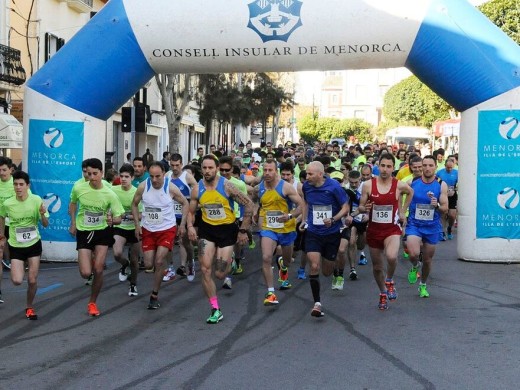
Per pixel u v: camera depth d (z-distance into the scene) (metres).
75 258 12.43
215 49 12.09
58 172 12.23
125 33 12.10
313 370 5.89
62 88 12.15
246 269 11.90
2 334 7.31
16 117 21.08
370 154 19.52
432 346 6.68
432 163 8.95
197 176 12.27
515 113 11.70
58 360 6.29
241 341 6.96
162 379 5.68
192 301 9.11
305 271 11.67
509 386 5.40
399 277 10.88
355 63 12.15
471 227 12.20
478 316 8.04
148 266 8.63
